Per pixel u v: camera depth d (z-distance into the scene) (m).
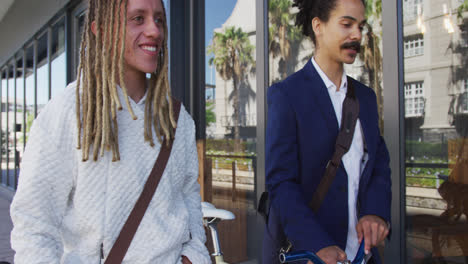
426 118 2.02
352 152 1.33
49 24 7.33
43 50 7.95
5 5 9.50
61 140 0.94
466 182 1.95
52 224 0.93
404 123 2.06
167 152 1.08
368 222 1.20
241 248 3.26
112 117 0.96
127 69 1.08
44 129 0.93
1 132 11.97
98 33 1.01
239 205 3.32
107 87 0.99
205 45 3.74
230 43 3.46
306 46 2.70
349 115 1.33
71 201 1.00
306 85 1.36
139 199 1.01
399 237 2.07
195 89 3.84
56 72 7.11
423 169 2.03
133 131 1.05
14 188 10.26
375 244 1.19
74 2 6.08
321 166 1.31
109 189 0.99
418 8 2.03
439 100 1.99
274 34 2.97
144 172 1.05
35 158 0.91
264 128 3.01
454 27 1.95
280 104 1.33
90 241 0.96
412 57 2.05
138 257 0.98
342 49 1.33
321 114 1.32
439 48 1.99
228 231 3.41
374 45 2.28
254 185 3.18
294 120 1.32
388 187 1.32
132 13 1.04
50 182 0.92
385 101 2.13
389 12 2.08
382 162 1.39
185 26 3.91
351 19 1.30
